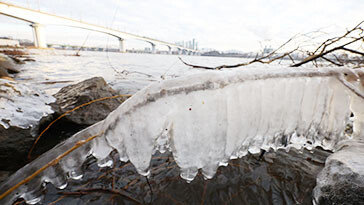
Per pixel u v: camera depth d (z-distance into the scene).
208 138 1.31
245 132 1.43
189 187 1.56
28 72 8.73
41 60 14.68
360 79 1.52
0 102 2.23
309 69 1.47
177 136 1.29
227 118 1.33
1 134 1.95
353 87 1.38
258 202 1.42
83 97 3.15
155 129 1.25
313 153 2.12
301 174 1.75
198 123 1.26
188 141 1.30
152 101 1.20
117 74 9.70
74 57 20.98
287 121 1.51
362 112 1.53
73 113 2.88
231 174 1.73
